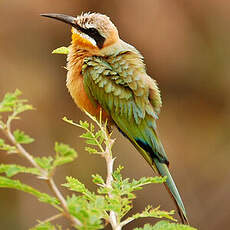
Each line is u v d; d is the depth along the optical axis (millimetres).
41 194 3123
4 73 16016
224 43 16625
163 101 17047
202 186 16281
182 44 16516
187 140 16922
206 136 17000
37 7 16203
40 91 16188
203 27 16625
